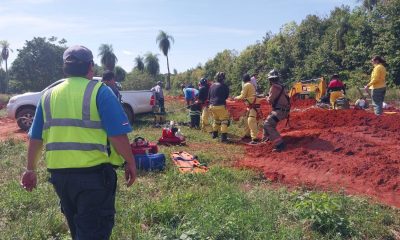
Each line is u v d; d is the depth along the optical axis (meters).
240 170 8.40
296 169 8.37
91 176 3.29
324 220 5.32
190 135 12.90
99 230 3.33
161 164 8.41
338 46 35.88
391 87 29.25
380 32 31.55
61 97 3.36
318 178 7.77
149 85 59.94
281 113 9.87
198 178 7.63
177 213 5.66
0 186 7.27
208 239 4.81
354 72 32.91
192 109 14.91
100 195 3.31
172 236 4.93
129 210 5.77
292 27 43.69
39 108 3.53
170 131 11.48
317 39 39.16
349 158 8.40
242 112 17.12
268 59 42.47
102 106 3.31
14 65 68.88
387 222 5.63
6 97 38.41
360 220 5.56
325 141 9.53
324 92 19.38
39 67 68.50
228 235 4.91
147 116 17.56
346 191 6.99
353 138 9.40
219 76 12.19
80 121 3.29
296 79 37.88
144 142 9.11
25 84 68.38
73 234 3.64
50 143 3.34
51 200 6.27
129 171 3.48
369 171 7.48
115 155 3.49
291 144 10.13
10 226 5.36
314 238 5.07
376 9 33.47
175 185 7.32
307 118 12.86
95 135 3.31
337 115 12.16
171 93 52.84
